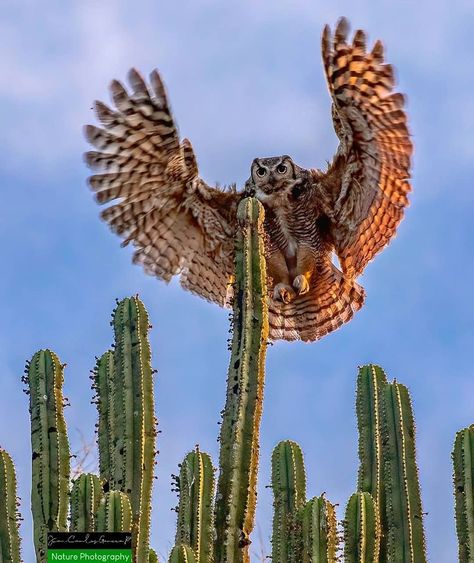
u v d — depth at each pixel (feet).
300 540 37.47
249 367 40.01
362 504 38.37
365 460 42.32
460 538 40.55
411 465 42.04
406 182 53.52
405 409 42.65
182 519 38.81
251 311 40.73
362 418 42.73
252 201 42.37
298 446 41.16
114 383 40.40
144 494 39.11
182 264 56.65
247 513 38.50
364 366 43.50
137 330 40.93
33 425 40.11
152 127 53.83
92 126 54.03
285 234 56.03
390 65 51.37
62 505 39.29
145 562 38.47
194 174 55.31
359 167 54.24
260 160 56.08
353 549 37.96
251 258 41.45
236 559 38.01
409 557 40.93
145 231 56.18
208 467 39.27
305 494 40.60
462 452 41.01
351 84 52.16
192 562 35.55
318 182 55.67
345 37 51.42
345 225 55.83
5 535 38.83
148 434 39.86
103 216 55.67
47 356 40.93
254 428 39.32
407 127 52.24
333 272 56.80
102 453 40.06
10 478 39.40
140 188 55.42
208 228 56.18
